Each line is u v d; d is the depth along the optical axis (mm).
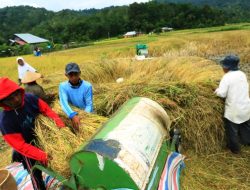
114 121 1970
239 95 2734
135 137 1816
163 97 2846
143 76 3971
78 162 1683
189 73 3689
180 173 2404
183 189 2391
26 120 1933
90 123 2258
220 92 2789
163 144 2094
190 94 2887
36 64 9664
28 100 1981
